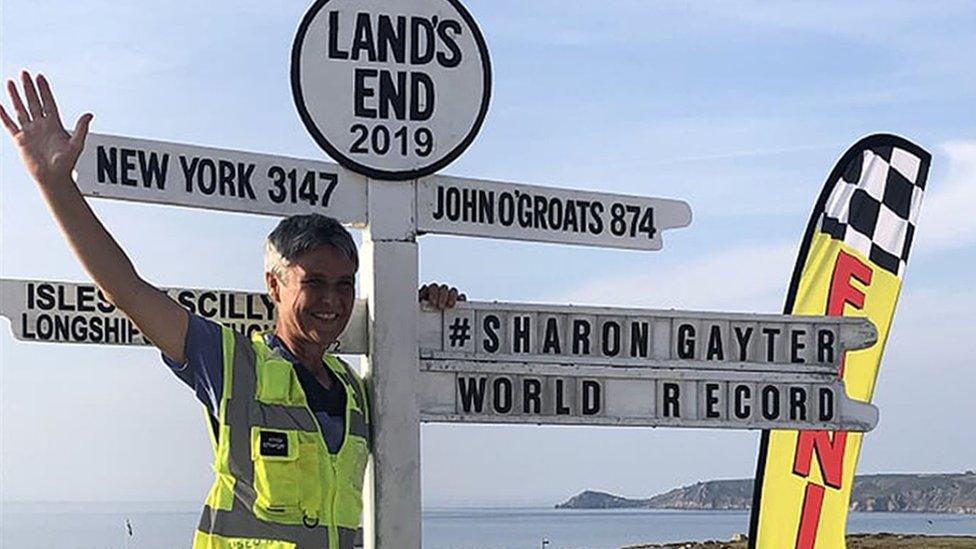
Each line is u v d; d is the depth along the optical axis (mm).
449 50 2670
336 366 2389
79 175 2422
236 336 2143
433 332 2648
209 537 2125
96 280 2025
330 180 2590
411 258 2615
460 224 2666
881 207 3635
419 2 2658
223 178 2520
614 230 2795
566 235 2754
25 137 1997
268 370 2150
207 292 2535
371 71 2621
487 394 2674
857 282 3607
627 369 2762
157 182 2477
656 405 2787
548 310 2723
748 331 2865
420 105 2645
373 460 2551
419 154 2635
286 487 2127
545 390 2713
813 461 3510
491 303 2689
